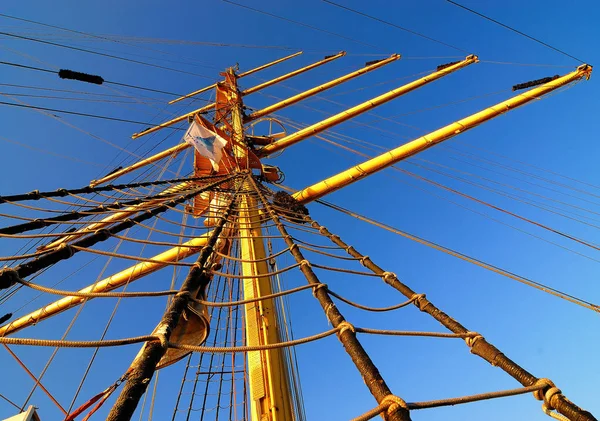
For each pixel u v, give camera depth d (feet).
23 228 20.84
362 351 11.12
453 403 9.37
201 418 30.48
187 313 17.15
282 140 67.26
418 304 17.79
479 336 13.85
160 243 21.62
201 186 43.29
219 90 81.82
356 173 54.80
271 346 11.01
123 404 8.28
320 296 15.51
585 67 56.29
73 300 50.34
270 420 21.79
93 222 24.11
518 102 57.88
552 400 10.30
